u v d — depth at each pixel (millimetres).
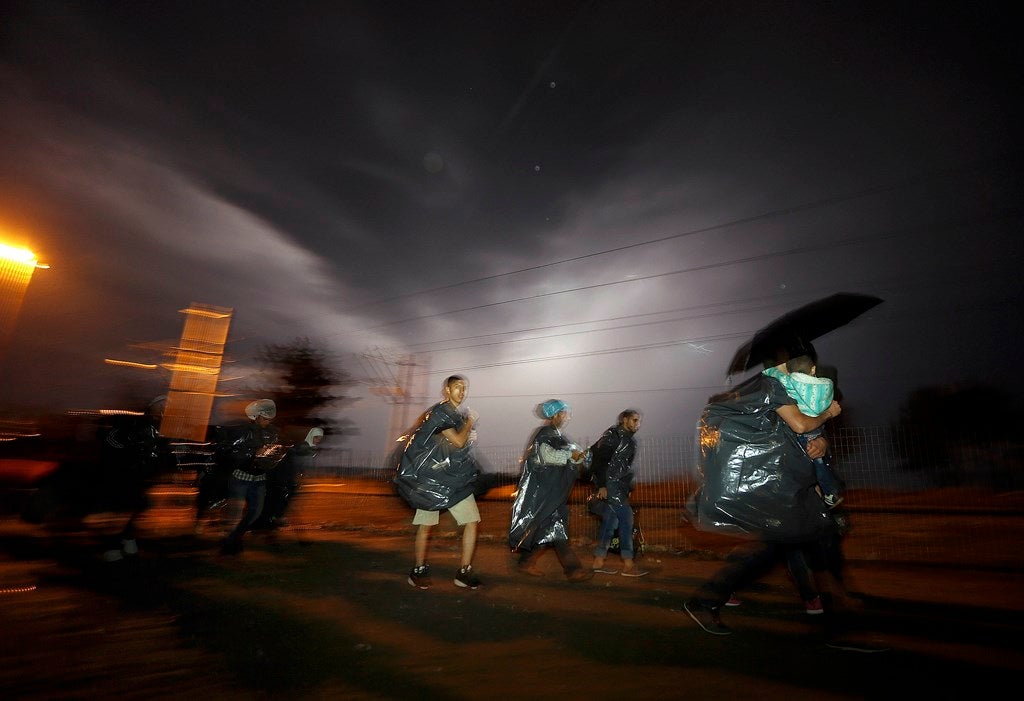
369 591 5480
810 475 3605
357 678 3244
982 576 6020
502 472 13125
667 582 5953
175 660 3547
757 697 2936
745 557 4008
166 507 13383
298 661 3527
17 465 10172
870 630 4051
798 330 3820
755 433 3625
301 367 31250
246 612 4699
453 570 6680
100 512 8453
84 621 4410
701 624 4000
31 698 2980
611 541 6469
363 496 16016
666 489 9984
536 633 4094
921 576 6070
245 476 7543
